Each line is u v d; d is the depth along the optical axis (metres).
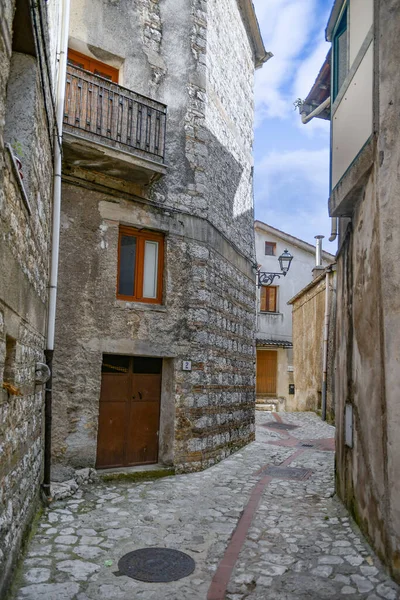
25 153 3.93
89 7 7.71
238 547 4.77
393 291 4.22
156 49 8.44
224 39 10.14
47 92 4.73
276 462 9.02
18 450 3.89
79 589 3.79
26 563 4.20
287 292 23.58
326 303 15.77
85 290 7.15
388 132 4.46
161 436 8.03
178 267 8.20
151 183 7.86
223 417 9.22
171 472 7.71
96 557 4.43
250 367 11.16
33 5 3.55
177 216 8.28
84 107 6.96
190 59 8.80
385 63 4.57
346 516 5.69
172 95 8.52
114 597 3.70
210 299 8.66
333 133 6.61
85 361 7.07
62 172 7.09
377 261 4.66
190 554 4.59
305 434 13.22
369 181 5.10
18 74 3.95
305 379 18.94
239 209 10.79
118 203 7.59
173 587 3.91
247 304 11.08
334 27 6.74
